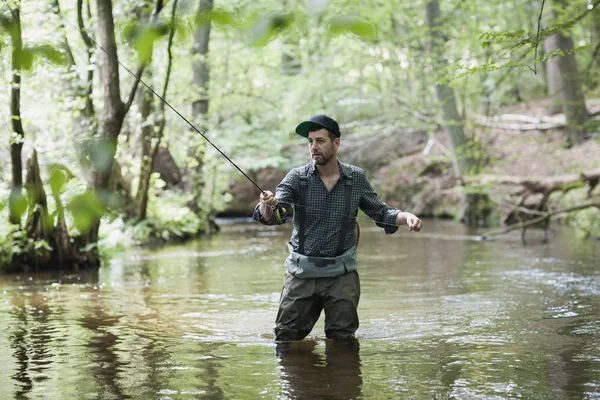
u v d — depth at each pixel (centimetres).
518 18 2136
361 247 1330
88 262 1029
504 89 2031
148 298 717
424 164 2378
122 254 1247
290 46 2062
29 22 835
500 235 1567
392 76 2366
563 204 1845
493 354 435
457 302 666
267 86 2303
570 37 1933
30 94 1026
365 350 454
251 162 2375
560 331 510
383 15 1773
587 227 1670
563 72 1945
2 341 492
